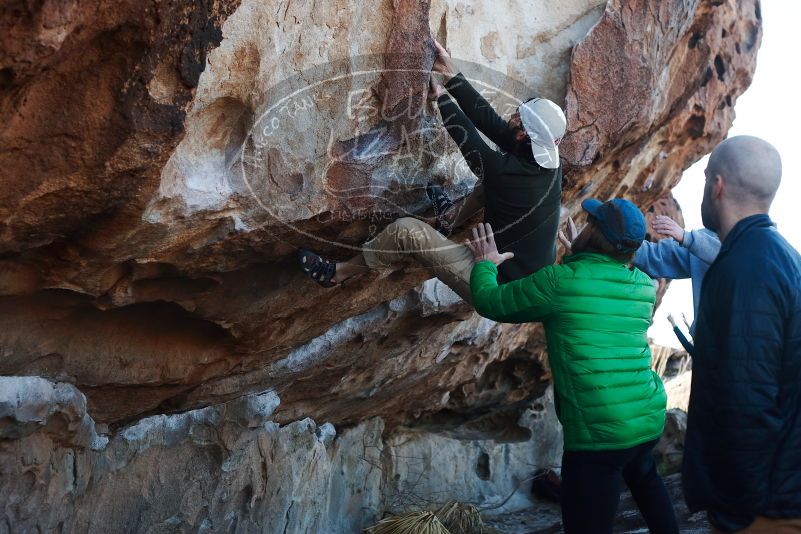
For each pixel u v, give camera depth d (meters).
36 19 1.96
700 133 6.04
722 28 5.89
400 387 6.19
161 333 3.82
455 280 3.63
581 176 4.50
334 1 2.96
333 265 3.55
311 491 5.38
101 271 2.99
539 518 7.55
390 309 4.90
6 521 3.08
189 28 2.27
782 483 2.50
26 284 2.97
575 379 3.21
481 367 6.91
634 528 6.36
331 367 5.12
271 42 2.79
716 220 2.78
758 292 2.51
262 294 3.75
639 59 4.12
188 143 2.75
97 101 2.25
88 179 2.41
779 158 2.71
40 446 3.13
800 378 2.50
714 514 2.63
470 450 7.59
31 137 2.24
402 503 6.83
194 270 3.27
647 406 3.26
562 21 4.05
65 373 3.56
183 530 4.10
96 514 3.60
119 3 2.09
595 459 3.23
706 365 2.60
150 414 4.37
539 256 3.54
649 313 3.37
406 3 3.14
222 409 4.15
